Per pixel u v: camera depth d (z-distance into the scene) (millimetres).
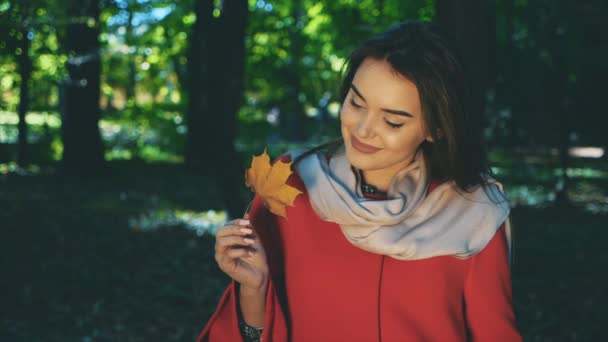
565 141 13547
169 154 20422
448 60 1381
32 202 10094
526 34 13758
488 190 1521
